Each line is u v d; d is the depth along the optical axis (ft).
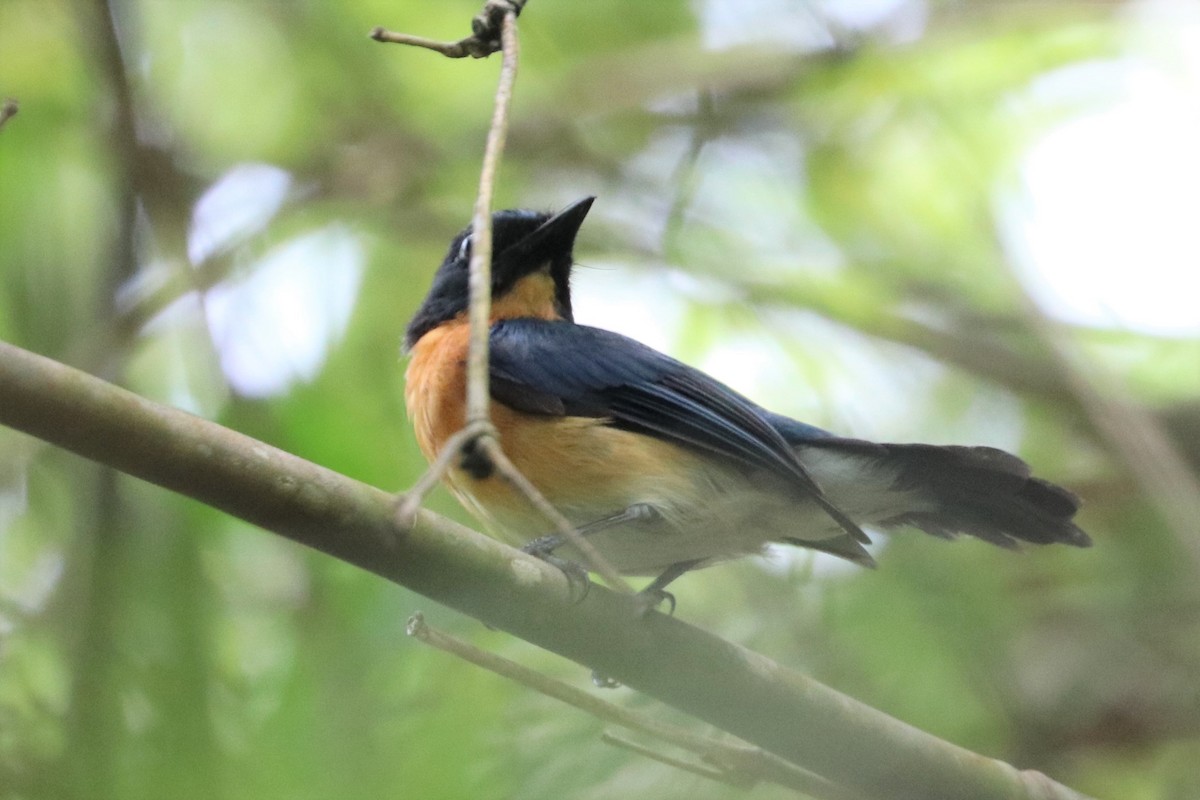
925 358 46.21
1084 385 38.83
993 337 46.83
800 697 25.68
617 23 48.29
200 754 32.71
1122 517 42.45
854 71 47.47
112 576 34.14
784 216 48.42
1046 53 46.96
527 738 33.55
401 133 46.39
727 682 25.40
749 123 48.03
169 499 35.27
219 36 45.09
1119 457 41.29
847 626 37.83
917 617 38.19
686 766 25.68
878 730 26.09
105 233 40.60
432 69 46.91
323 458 37.88
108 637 33.47
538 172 48.03
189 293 40.37
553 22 47.85
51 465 37.63
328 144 46.26
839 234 48.29
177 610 34.19
